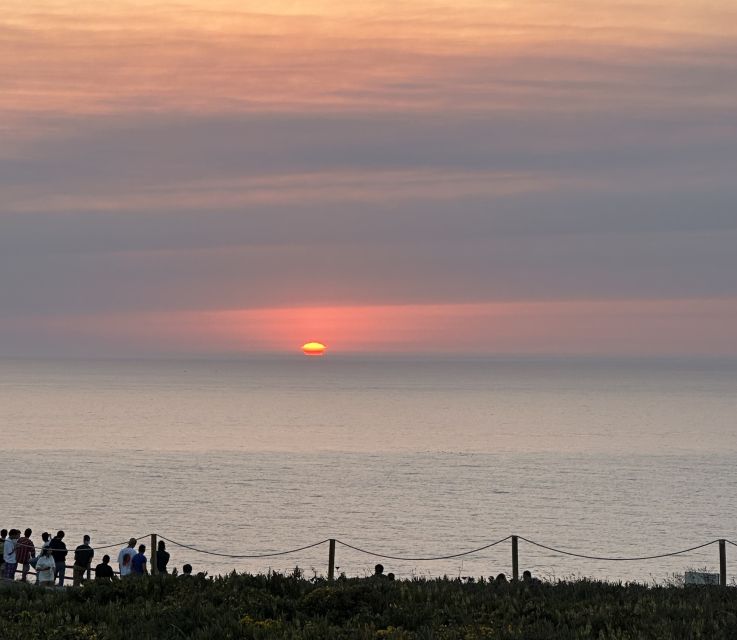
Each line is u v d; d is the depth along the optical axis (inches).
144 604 955.3
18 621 911.7
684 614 904.9
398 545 4357.8
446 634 838.5
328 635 826.8
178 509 5329.7
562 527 4933.6
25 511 5147.6
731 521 5162.4
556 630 848.3
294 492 6112.2
